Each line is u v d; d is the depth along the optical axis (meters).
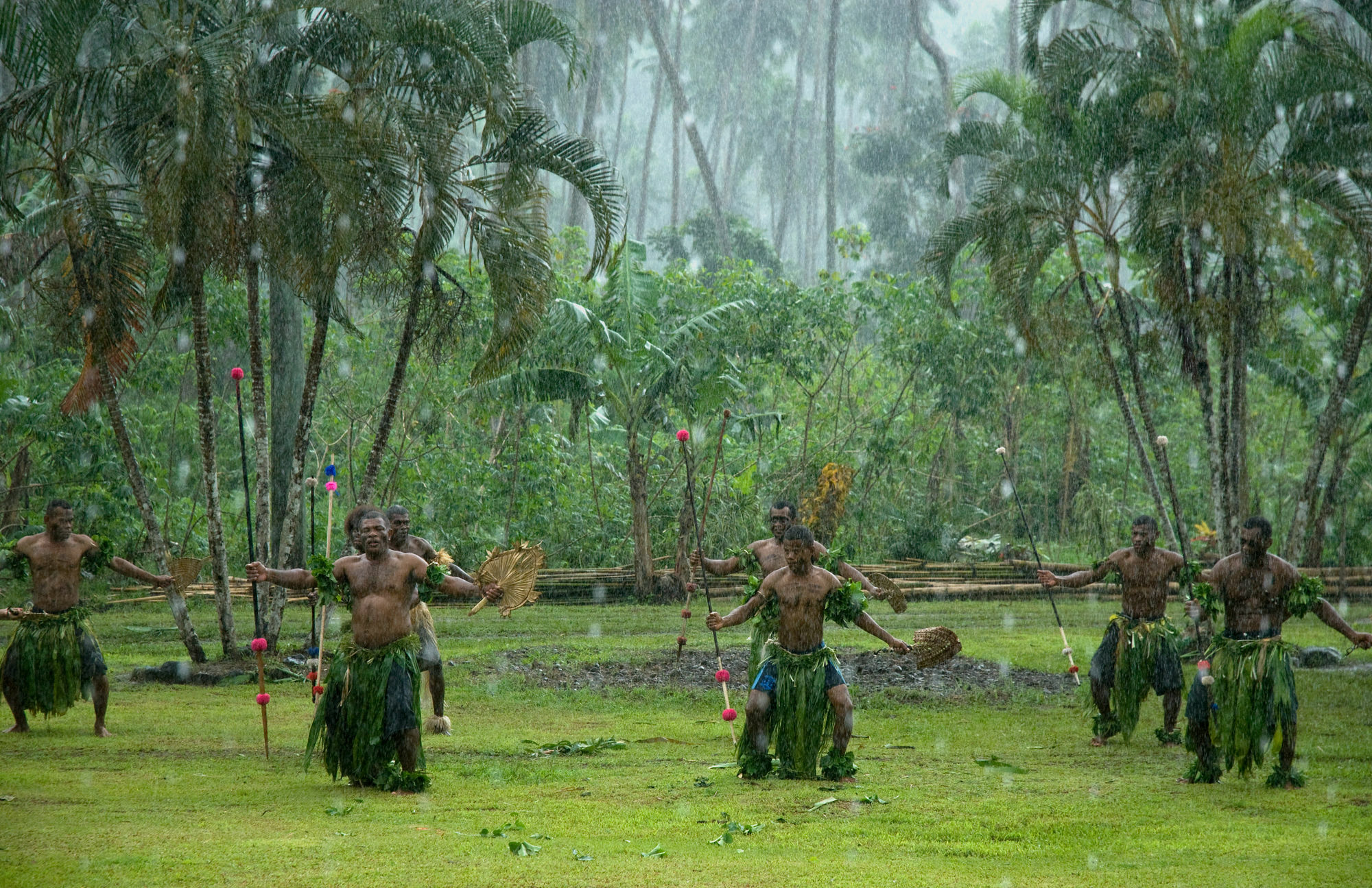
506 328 16.64
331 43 15.84
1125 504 37.16
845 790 9.16
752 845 7.14
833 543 31.31
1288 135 19.38
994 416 36.81
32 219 22.20
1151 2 19.84
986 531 37.97
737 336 32.81
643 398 27.41
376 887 5.80
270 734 11.70
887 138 66.12
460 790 9.00
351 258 15.98
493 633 21.77
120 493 27.41
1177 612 25.34
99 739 11.32
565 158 16.80
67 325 16.27
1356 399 29.05
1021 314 21.44
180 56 14.34
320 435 33.81
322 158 15.25
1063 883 6.19
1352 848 7.23
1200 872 6.51
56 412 26.55
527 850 6.74
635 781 9.49
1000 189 20.58
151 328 28.97
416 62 16.12
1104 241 20.91
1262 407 38.03
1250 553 9.89
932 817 8.13
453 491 30.47
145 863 6.22
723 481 31.55
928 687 15.40
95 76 14.65
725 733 12.23
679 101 60.41
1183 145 18.80
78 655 11.54
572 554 31.48
